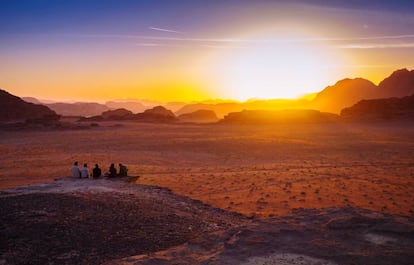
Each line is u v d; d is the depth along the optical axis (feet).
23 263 29.40
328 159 148.66
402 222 33.55
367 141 224.94
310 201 68.95
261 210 61.41
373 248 28.73
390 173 104.99
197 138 260.01
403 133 285.23
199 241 31.53
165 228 40.11
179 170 114.42
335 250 28.32
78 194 49.06
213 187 81.41
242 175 99.55
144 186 70.23
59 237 34.17
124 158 153.58
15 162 141.28
